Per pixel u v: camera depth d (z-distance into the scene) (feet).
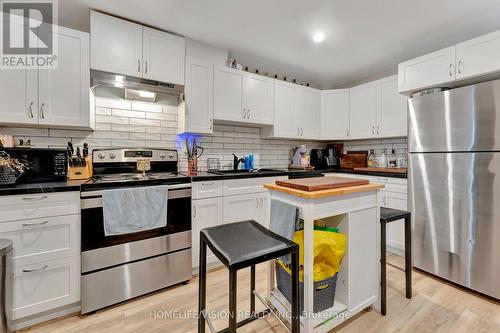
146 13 6.33
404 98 8.94
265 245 3.42
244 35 7.54
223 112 8.38
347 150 12.16
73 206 5.06
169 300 5.72
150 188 5.76
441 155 6.41
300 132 10.59
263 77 9.43
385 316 5.04
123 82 6.49
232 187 7.56
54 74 5.73
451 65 6.38
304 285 4.06
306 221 3.97
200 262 4.04
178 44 7.34
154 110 7.96
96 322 4.93
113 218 5.30
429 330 4.66
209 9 6.17
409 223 5.59
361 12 6.24
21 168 5.11
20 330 4.66
